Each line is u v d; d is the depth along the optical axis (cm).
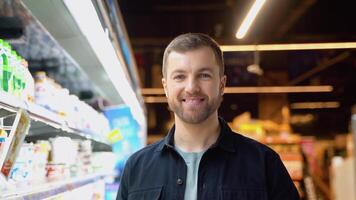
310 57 1100
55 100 223
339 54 984
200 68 162
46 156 208
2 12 197
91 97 423
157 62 1147
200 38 166
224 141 170
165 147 173
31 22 210
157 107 1547
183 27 944
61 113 226
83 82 369
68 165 238
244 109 1599
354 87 1297
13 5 187
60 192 193
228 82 1120
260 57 1057
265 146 176
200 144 171
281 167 172
